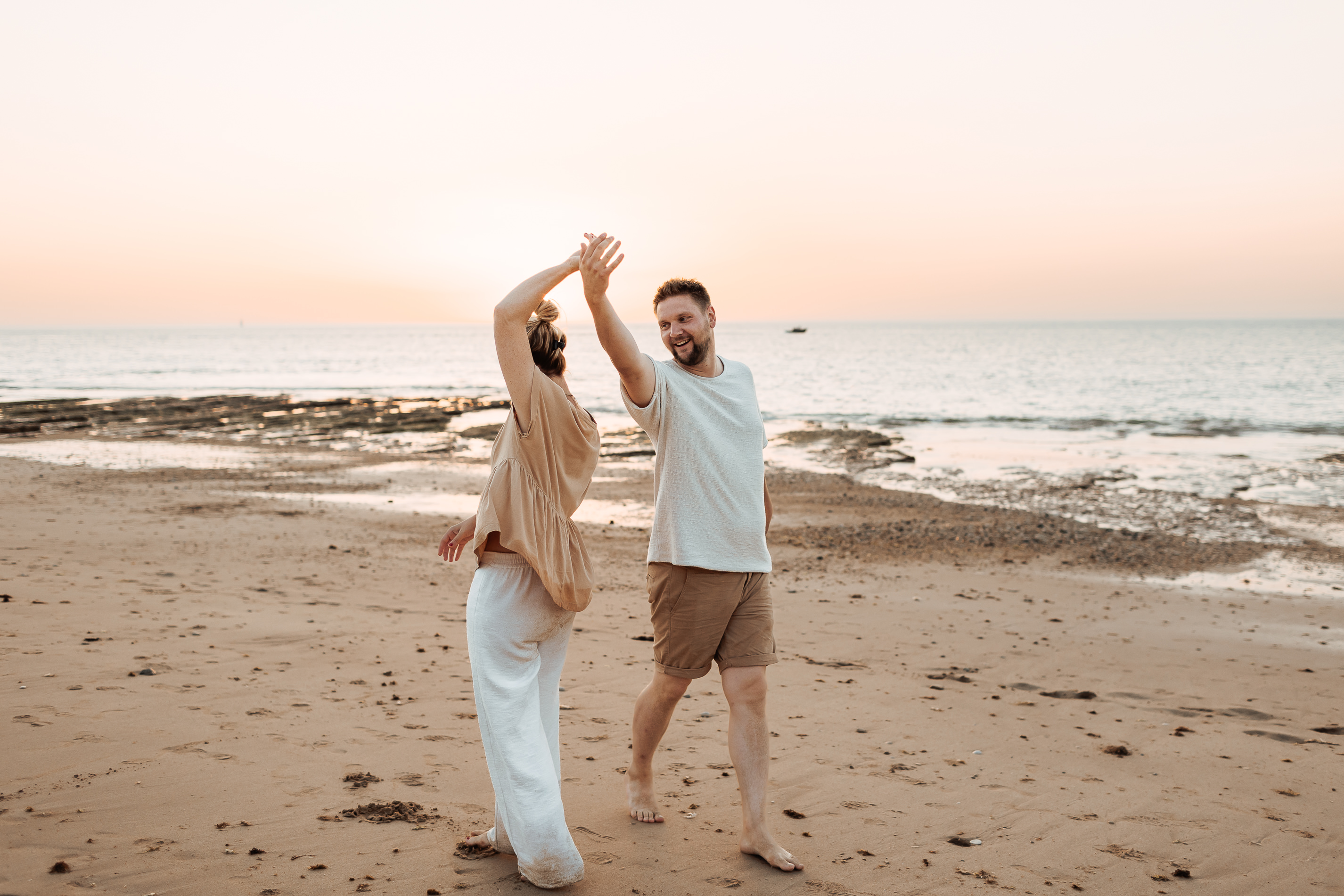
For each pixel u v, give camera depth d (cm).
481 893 237
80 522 1001
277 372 6812
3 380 5484
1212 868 284
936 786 353
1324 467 1852
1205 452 2136
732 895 246
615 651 567
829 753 389
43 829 259
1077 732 445
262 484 1506
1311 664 627
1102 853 292
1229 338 15962
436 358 9988
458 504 1332
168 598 623
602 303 245
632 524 1211
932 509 1364
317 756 337
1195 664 619
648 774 302
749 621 281
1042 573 960
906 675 556
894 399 4003
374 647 530
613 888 246
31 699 375
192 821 272
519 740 237
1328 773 390
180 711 377
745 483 279
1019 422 2962
